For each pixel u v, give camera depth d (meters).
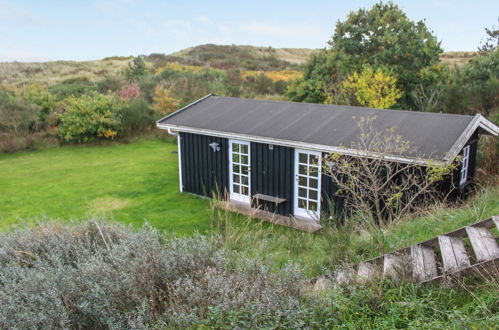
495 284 3.39
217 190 10.24
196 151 10.81
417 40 15.89
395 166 7.62
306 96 17.41
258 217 9.30
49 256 4.91
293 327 3.10
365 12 17.16
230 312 3.12
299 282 3.79
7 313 3.55
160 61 43.06
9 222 9.08
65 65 44.06
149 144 16.92
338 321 3.38
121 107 17.61
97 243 5.54
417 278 3.92
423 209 6.79
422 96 15.55
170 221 9.06
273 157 9.34
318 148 8.25
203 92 20.52
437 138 7.62
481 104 13.12
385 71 15.20
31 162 14.42
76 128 16.58
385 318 3.35
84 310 3.58
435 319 3.19
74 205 10.20
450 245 4.37
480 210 5.64
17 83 34.38
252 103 11.43
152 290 3.81
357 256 5.29
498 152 9.59
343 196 8.08
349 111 9.65
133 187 11.64
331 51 17.42
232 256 4.74
